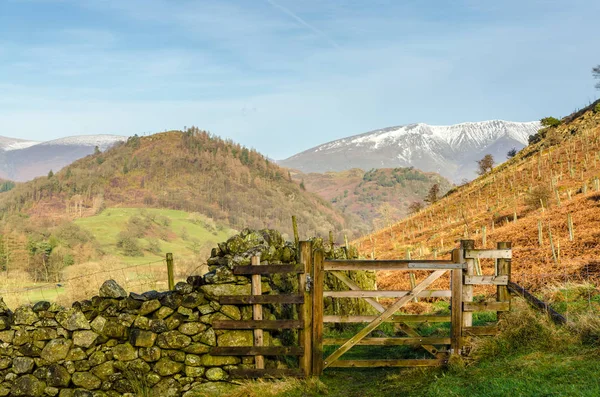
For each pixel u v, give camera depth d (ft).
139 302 35.88
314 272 35.42
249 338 35.58
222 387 34.94
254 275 35.70
